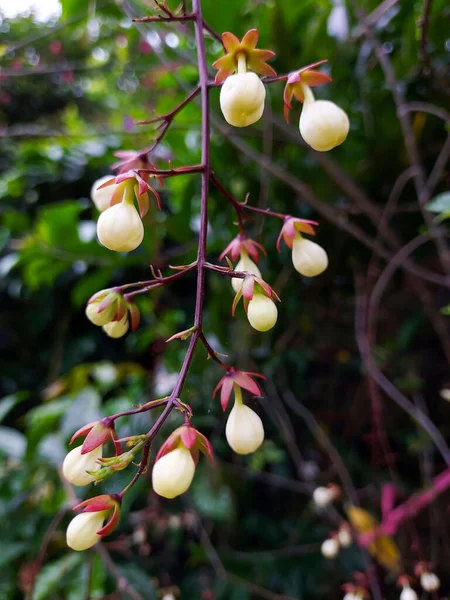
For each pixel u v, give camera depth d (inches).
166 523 9.4
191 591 10.2
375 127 9.4
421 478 11.3
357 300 9.4
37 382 13.9
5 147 15.0
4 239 12.2
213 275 9.9
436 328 10.8
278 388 11.6
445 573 10.3
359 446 12.9
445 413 12.2
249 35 4.3
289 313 10.3
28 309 13.9
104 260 10.3
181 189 10.3
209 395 10.2
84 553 7.4
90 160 11.5
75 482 4.0
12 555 7.8
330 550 8.4
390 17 9.0
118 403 9.1
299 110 9.0
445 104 9.0
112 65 12.7
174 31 8.9
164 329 10.9
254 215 9.7
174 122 9.8
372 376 8.7
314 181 9.7
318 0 9.1
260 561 10.5
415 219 9.9
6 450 8.7
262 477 11.6
